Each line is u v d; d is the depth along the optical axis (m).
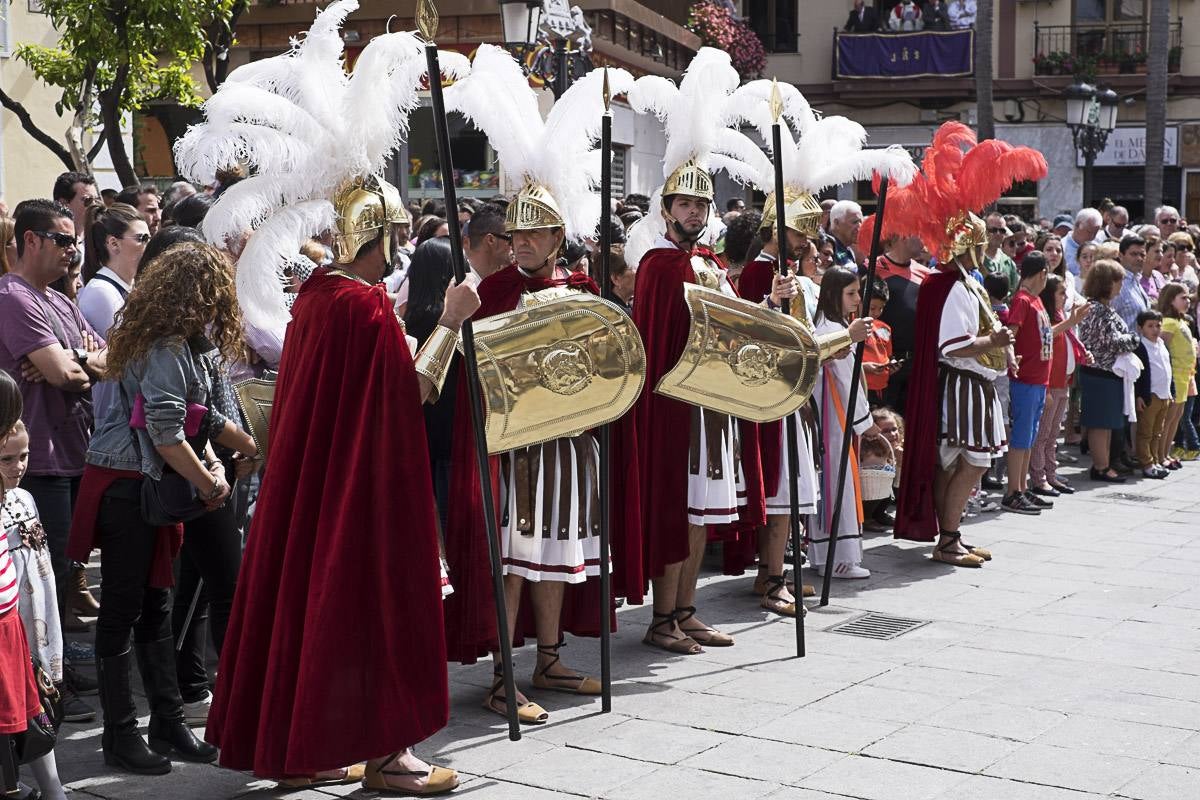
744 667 5.82
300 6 15.29
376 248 4.38
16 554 4.19
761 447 6.72
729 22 20.25
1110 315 11.00
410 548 4.16
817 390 7.38
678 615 6.23
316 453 4.19
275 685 4.17
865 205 22.86
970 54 25.09
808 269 7.52
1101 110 19.64
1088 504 9.98
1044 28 25.38
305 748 4.08
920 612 6.78
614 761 4.68
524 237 5.08
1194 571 7.72
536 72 9.46
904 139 25.88
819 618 6.67
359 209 4.32
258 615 4.25
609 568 5.19
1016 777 4.49
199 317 4.45
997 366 7.75
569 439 5.25
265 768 4.16
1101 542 8.55
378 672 4.16
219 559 4.81
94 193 7.06
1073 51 25.33
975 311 7.64
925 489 7.79
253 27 15.48
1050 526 9.08
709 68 5.91
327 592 4.12
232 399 4.86
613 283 6.88
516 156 5.11
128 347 4.45
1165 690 5.46
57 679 4.30
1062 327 10.14
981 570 7.75
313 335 4.24
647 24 16.92
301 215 4.27
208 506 4.54
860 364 6.81
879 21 25.66
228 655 4.33
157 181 16.17
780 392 5.90
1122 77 25.17
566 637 6.34
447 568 5.06
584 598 5.59
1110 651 6.05
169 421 4.37
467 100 5.10
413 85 4.36
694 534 6.11
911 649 6.09
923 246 8.98
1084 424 11.14
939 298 7.67
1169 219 15.34
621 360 5.07
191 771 4.63
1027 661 5.89
